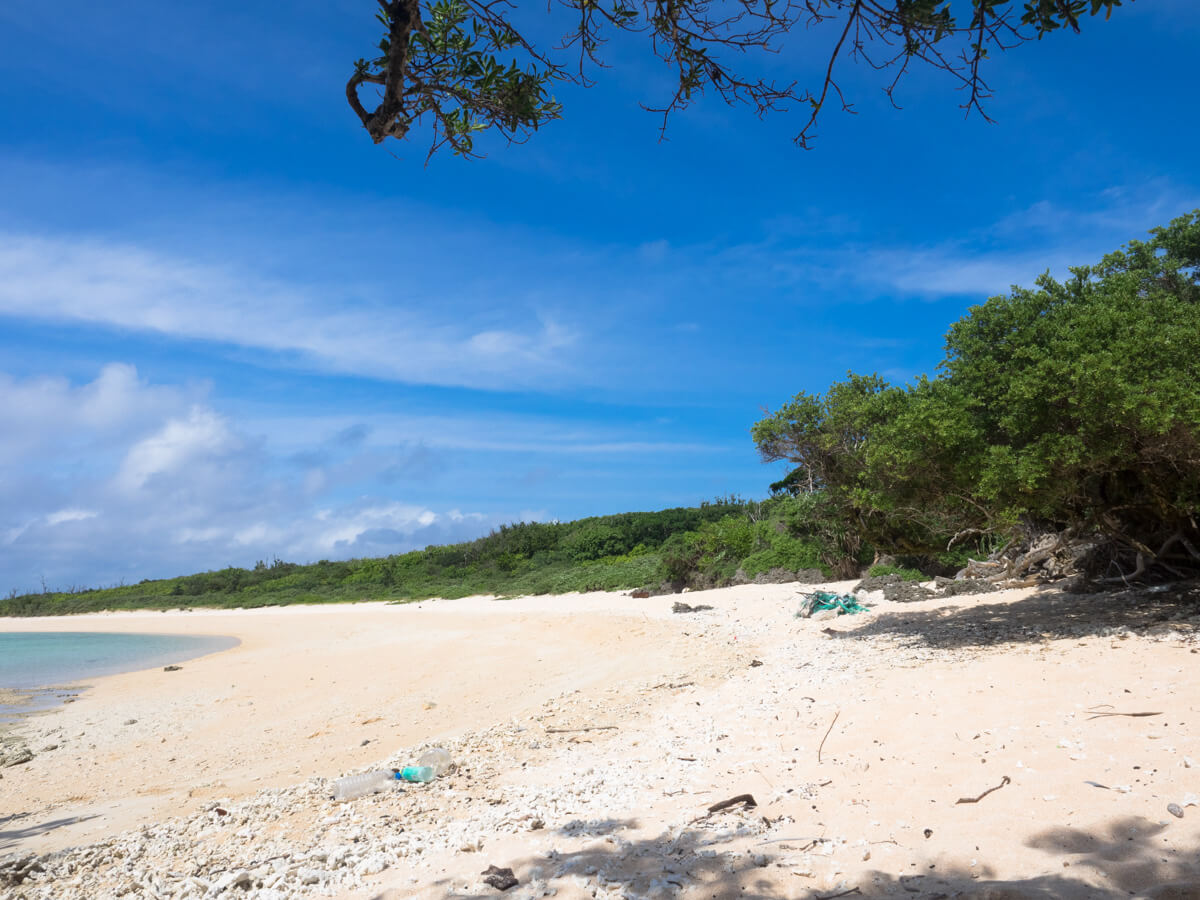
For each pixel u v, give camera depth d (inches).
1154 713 260.5
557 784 299.0
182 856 257.0
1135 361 413.1
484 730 446.6
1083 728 257.3
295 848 247.0
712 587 1243.2
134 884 226.7
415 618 1331.2
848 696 370.0
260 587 2459.4
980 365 495.8
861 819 208.7
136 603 2501.2
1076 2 126.3
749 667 550.3
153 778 424.5
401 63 144.5
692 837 209.5
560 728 425.4
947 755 253.0
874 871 172.2
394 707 572.1
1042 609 559.5
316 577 2452.0
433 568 2194.9
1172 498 485.1
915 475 510.9
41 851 301.6
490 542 2183.8
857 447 639.8
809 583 1077.8
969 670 376.8
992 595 686.5
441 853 221.1
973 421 493.7
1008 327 505.7
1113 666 338.3
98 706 685.3
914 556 1000.2
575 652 760.3
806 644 607.5
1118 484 514.3
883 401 556.1
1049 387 429.4
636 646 745.6
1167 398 389.7
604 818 238.8
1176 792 194.1
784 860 185.0
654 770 299.0
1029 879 158.7
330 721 542.9
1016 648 425.1
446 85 157.6
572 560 1873.8
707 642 705.6
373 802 305.0
